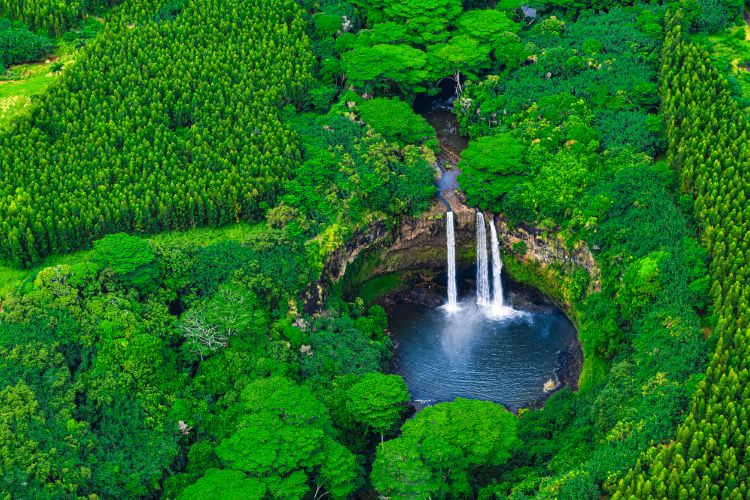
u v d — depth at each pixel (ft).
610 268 589.73
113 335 529.04
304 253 603.67
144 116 647.15
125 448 503.61
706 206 569.64
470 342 618.85
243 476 473.26
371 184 634.43
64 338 525.34
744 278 522.06
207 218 611.06
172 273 571.69
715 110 618.03
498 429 499.10
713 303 531.91
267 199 620.90
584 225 607.78
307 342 570.87
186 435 517.55
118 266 549.95
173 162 622.54
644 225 587.68
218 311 548.31
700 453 450.71
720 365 479.82
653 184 603.67
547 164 648.79
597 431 513.45
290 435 488.44
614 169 629.51
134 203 593.83
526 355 607.37
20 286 550.77
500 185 645.92
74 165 608.19
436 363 603.67
